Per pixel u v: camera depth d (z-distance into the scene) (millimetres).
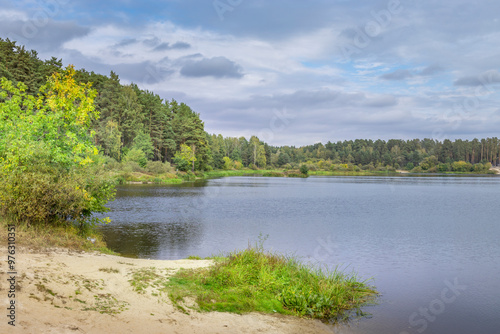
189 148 102188
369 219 31500
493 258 17875
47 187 12930
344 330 8484
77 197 13953
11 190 12258
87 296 7418
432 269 15664
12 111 16297
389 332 8578
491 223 30141
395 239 22578
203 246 19016
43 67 78000
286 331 7727
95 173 17109
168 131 111562
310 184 91875
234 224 26891
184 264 12180
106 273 9242
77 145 16656
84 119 17344
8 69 69312
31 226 12273
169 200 42250
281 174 152875
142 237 20844
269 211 35344
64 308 6516
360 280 13492
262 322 8031
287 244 20266
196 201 42281
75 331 5609
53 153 15875
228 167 156500
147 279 9461
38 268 8188
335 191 67375
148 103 106500
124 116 91812
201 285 9695
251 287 9969
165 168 88562
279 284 10375
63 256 10094
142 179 74250
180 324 7094
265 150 187375
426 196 58438
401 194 61844
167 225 25453
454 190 73938
